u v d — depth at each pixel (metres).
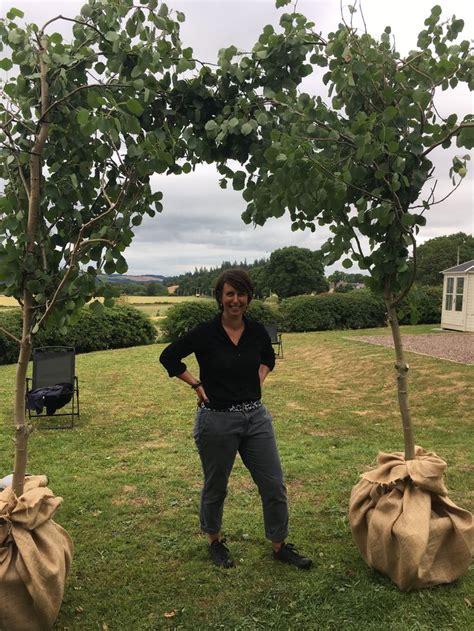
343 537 3.26
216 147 2.87
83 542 3.26
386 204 2.47
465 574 2.77
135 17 2.41
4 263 2.30
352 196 2.66
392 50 2.73
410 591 2.62
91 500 3.93
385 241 2.70
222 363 2.72
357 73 2.52
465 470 4.42
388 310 2.89
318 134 2.51
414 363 9.85
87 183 2.64
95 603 2.61
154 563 2.99
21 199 2.55
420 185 2.64
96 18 2.46
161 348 14.79
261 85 2.86
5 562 2.21
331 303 20.16
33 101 2.44
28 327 2.45
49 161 2.60
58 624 2.44
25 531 2.28
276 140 2.39
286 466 4.64
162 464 4.80
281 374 10.49
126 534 3.37
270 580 2.79
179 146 2.77
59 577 2.29
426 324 21.67
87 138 2.54
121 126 2.22
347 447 5.32
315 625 2.40
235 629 2.38
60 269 2.55
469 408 6.89
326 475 4.41
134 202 2.59
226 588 2.72
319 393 8.48
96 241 2.36
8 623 2.19
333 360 11.65
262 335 2.91
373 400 7.84
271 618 2.46
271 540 2.94
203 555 3.07
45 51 2.37
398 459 2.86
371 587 2.67
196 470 4.62
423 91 2.49
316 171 2.32
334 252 2.77
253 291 2.78
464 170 2.60
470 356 10.70
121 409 7.24
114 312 15.20
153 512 3.71
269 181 2.62
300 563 2.89
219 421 2.73
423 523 2.60
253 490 4.09
